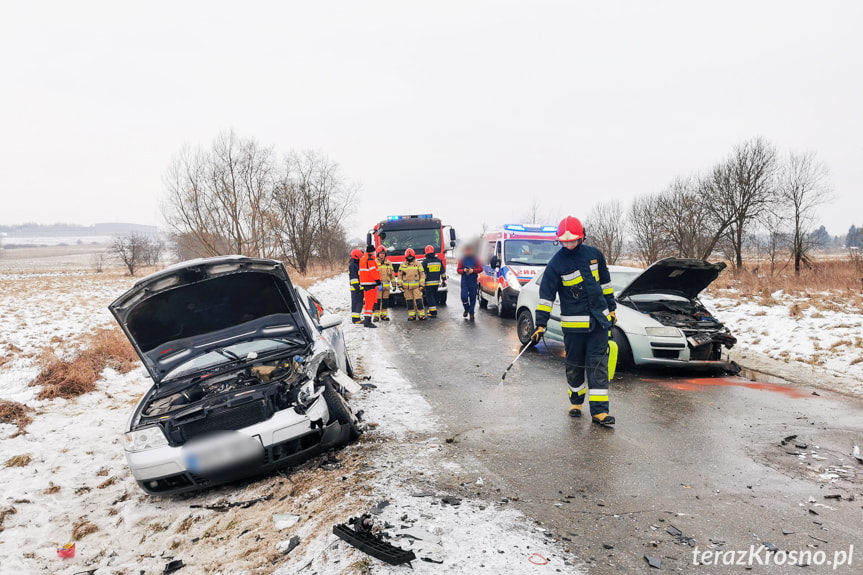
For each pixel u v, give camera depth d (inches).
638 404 238.2
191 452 167.3
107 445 228.8
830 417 217.5
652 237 1218.6
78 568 141.9
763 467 167.3
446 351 372.8
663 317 304.8
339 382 194.5
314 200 1582.2
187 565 134.0
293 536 135.0
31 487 189.6
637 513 137.4
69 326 550.0
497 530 126.7
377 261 540.1
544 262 538.6
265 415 177.8
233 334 225.1
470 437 198.4
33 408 275.7
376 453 184.4
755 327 414.0
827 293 593.6
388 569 109.0
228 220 1031.0
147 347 213.0
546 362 332.5
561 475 161.9
